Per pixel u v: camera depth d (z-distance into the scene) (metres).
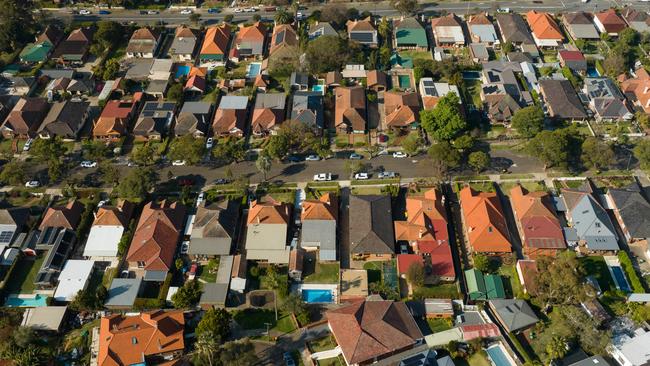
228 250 150.75
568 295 130.62
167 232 154.00
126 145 190.50
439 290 142.50
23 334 126.19
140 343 126.56
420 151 185.75
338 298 142.00
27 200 171.00
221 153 177.12
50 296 143.00
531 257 150.38
